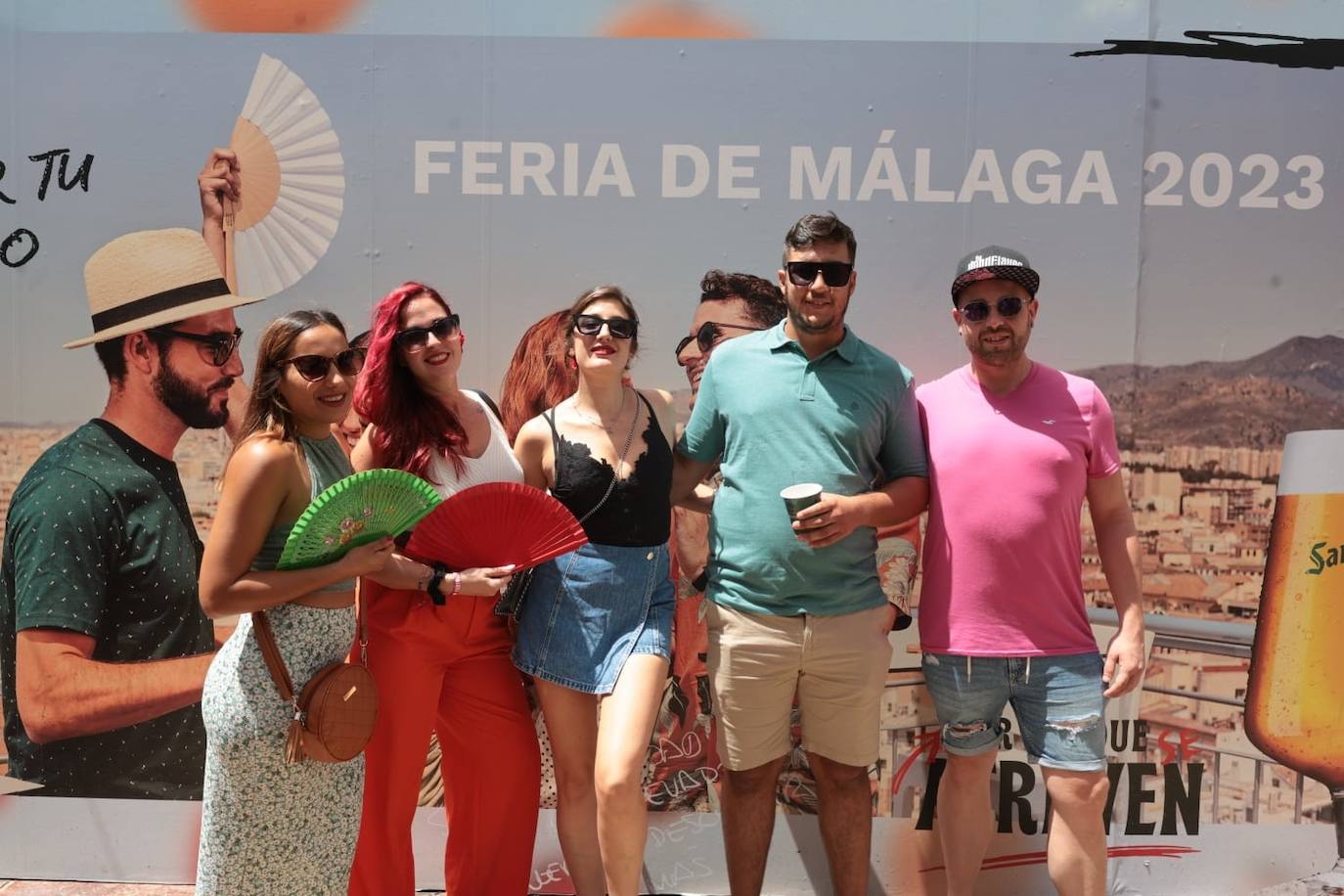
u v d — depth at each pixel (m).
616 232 3.60
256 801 2.54
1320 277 3.53
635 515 3.04
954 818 3.30
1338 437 3.54
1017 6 3.50
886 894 3.70
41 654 3.65
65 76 3.61
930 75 3.53
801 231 3.02
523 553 2.95
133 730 3.67
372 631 3.01
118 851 3.68
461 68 3.57
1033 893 3.67
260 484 2.44
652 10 3.54
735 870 3.29
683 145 3.57
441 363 2.98
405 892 3.08
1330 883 3.59
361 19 3.56
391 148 3.60
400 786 3.03
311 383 2.50
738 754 3.17
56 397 3.66
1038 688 3.10
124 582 3.66
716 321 3.60
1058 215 3.55
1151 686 3.64
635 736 2.89
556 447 3.06
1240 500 3.57
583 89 3.56
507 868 3.19
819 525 2.91
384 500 2.54
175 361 3.65
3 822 3.68
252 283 3.64
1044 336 3.58
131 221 3.63
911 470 3.19
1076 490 3.09
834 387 3.10
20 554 3.66
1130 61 3.50
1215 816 3.64
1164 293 3.55
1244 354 3.55
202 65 3.59
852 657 3.12
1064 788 3.09
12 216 3.65
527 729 3.19
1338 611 3.56
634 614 3.03
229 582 2.44
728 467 3.17
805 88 3.54
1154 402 3.57
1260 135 3.51
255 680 2.51
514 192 3.59
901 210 3.56
